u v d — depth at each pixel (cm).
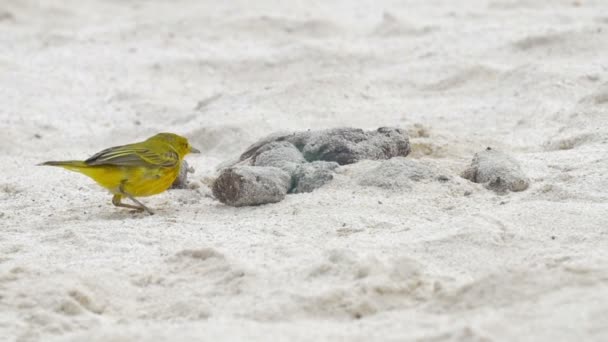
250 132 2220
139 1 4369
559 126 2092
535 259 1184
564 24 3123
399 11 3731
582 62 2612
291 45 3127
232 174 1581
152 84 2892
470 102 2419
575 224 1322
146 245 1385
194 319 1105
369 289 1107
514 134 2084
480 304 1032
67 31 3619
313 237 1380
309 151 1780
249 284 1179
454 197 1547
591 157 1728
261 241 1364
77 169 1600
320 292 1113
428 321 1001
